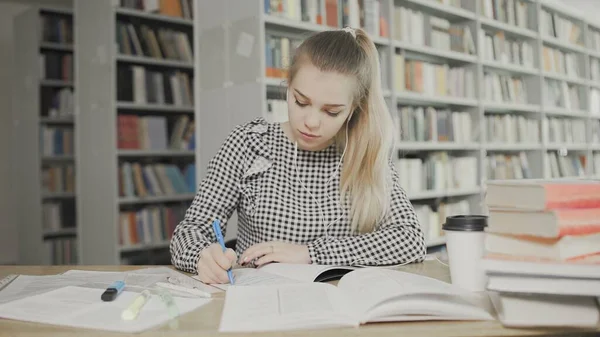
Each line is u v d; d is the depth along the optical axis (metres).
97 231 4.07
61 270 1.29
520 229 0.78
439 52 4.00
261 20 2.79
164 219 4.28
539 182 0.79
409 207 1.48
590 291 0.71
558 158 5.09
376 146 1.42
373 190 1.43
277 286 0.97
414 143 3.77
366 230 1.46
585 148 5.45
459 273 0.98
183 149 4.40
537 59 4.95
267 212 1.46
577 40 5.48
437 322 0.77
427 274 1.18
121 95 3.98
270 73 2.83
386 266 1.29
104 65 3.96
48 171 5.07
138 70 4.11
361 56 1.32
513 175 4.66
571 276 0.72
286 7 2.95
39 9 5.00
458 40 4.25
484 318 0.78
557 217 0.73
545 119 4.99
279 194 1.48
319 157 1.50
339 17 3.27
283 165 1.50
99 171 4.04
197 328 0.76
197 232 1.34
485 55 4.46
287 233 1.45
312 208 1.47
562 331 0.73
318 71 1.23
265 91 2.79
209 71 3.11
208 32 3.12
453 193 4.07
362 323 0.76
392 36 3.63
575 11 5.41
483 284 0.97
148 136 4.16
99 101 4.02
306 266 1.17
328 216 1.46
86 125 4.16
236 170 1.51
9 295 0.98
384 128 1.42
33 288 1.03
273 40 2.88
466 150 4.32
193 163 4.61
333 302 0.84
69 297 0.93
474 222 0.98
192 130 4.47
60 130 5.09
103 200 4.00
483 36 4.46
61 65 5.11
